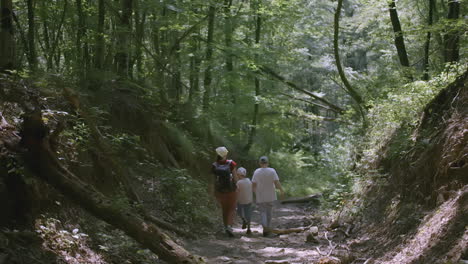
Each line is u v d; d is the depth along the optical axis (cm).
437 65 1458
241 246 821
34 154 508
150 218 809
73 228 576
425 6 1630
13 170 487
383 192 874
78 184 523
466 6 1260
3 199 487
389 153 935
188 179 1098
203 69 1742
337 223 947
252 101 1886
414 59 1748
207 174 1485
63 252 500
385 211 807
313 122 2622
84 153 743
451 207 568
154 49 1712
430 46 1631
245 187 1011
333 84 2359
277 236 955
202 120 1647
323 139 2969
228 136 1986
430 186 693
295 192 2038
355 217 919
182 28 1491
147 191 958
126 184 829
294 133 2473
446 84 934
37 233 495
